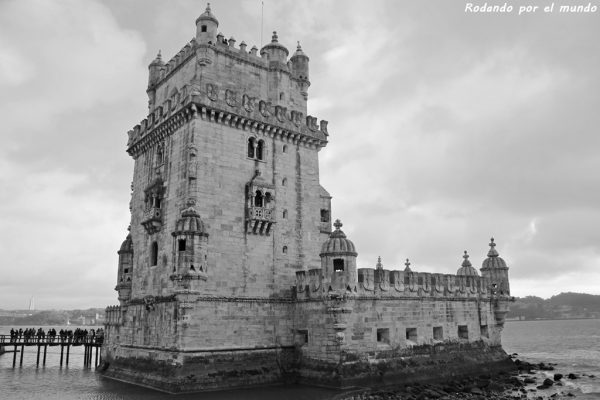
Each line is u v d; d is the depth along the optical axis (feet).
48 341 219.41
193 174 139.64
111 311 177.47
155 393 128.77
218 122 147.64
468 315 178.60
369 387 135.54
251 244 147.43
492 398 134.62
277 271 151.53
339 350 135.03
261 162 155.02
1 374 187.01
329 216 183.93
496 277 194.18
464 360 170.50
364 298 142.61
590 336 558.97
